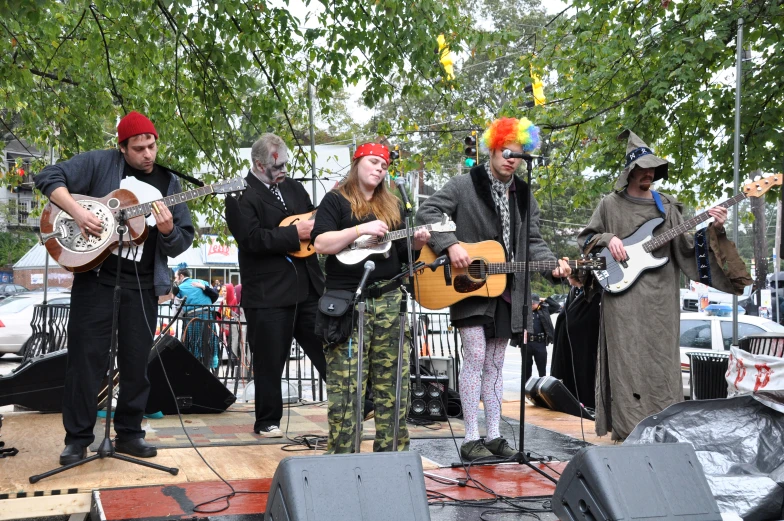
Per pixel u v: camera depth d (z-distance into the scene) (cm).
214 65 890
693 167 1170
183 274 1293
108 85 1021
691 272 545
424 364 724
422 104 1812
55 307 850
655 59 1063
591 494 301
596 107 1121
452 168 3219
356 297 386
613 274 536
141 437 475
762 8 970
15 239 4488
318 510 266
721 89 1047
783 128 1045
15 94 1026
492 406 493
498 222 493
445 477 438
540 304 1062
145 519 346
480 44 880
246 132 1008
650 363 532
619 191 559
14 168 1320
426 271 477
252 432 575
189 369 648
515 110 1148
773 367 511
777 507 367
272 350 555
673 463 311
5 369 1394
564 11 1108
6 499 382
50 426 586
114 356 431
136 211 446
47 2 660
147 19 830
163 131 1016
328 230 415
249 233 546
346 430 411
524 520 361
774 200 1058
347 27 854
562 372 756
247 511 360
